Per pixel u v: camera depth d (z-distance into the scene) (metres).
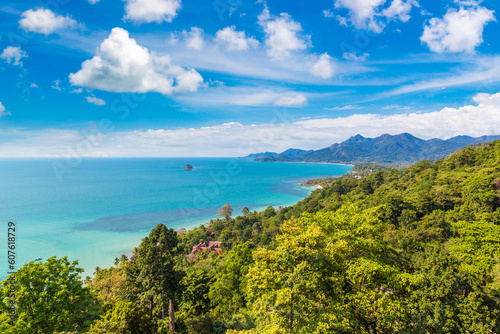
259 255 15.43
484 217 52.28
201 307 36.16
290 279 13.49
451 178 92.94
